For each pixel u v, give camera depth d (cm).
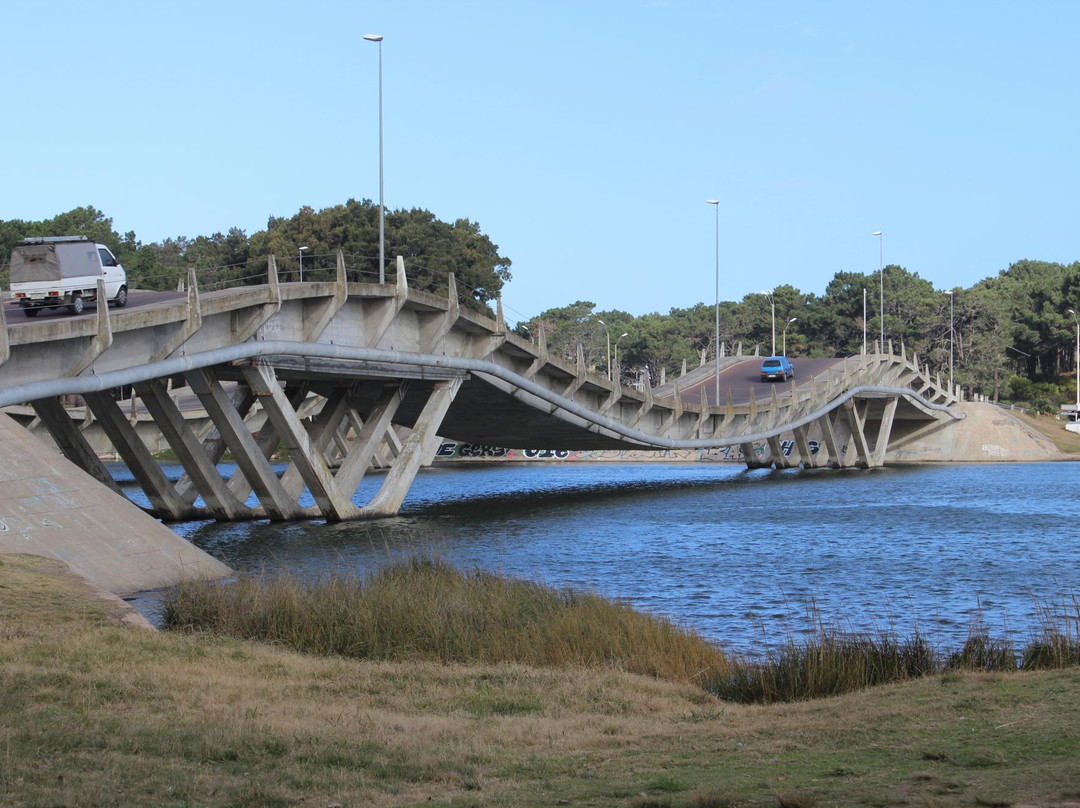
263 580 2906
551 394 7344
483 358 6706
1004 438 14688
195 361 4847
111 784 1252
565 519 6525
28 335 3981
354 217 14800
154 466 5628
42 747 1388
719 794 1192
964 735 1463
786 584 4012
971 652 2212
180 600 2594
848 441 14112
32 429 9106
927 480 10619
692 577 4181
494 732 1625
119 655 1973
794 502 7962
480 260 14938
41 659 1883
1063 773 1203
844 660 2136
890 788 1191
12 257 4866
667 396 11344
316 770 1369
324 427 6284
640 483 10150
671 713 1825
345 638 2333
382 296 5859
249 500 6812
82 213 17788
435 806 1208
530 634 2350
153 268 16925
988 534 5816
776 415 10344
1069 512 7175
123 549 3500
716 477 11125
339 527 5634
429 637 2325
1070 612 3369
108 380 4391
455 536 5478
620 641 2316
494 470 12762
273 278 5150
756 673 2139
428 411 6506
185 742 1457
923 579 4147
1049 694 1708
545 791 1284
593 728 1691
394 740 1544
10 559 2962
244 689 1827
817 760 1380
